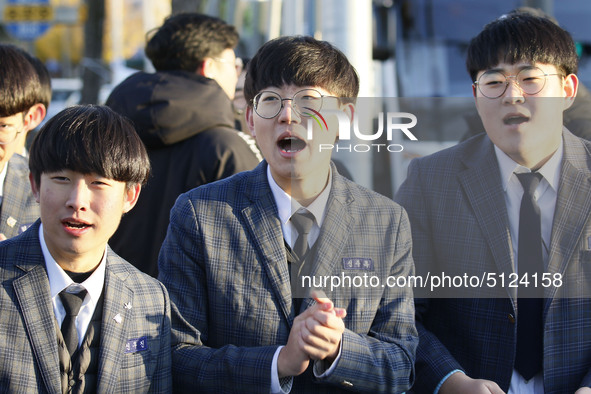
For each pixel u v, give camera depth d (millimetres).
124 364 1926
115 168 1914
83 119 1948
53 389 1819
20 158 2828
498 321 2211
